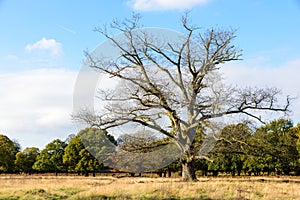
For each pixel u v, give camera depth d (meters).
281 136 32.91
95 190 15.95
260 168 42.12
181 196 14.80
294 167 40.69
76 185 19.95
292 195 15.48
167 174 31.97
